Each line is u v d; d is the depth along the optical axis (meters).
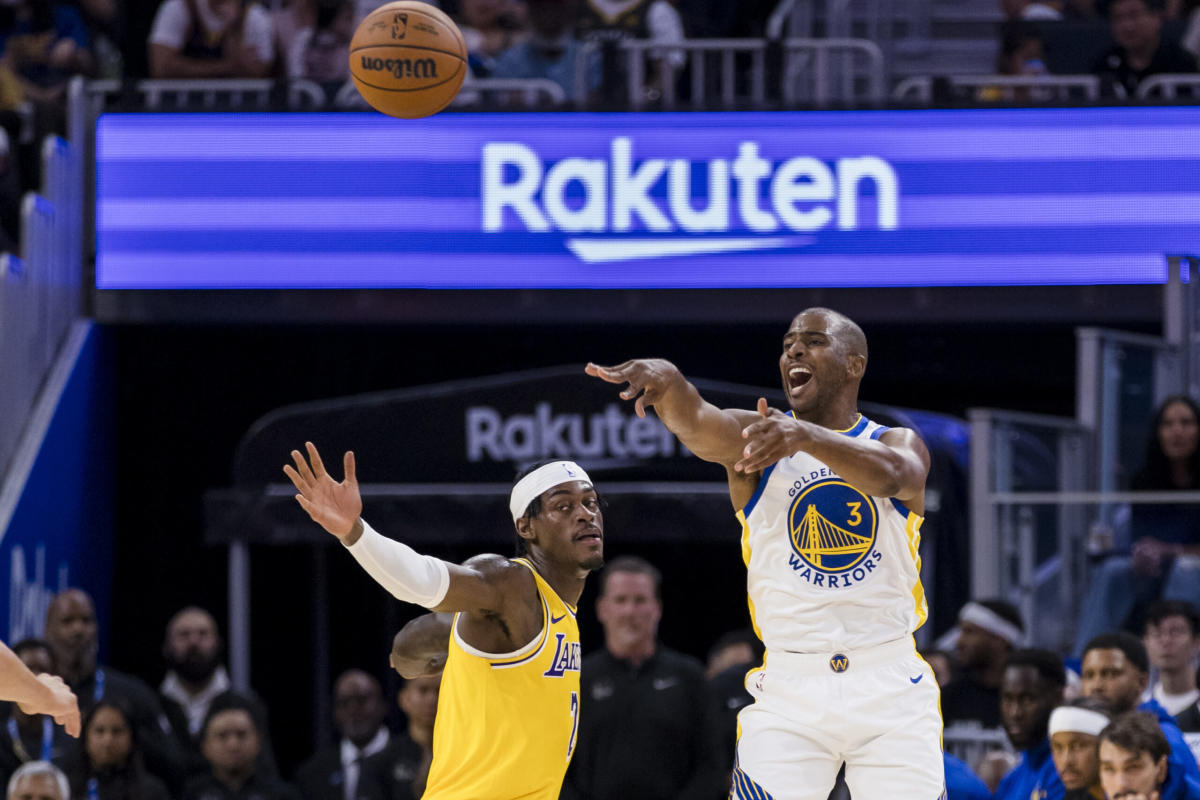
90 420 33.09
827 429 14.12
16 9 36.81
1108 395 26.53
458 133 32.06
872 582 14.64
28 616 29.12
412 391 28.44
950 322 33.09
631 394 13.71
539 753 14.48
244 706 24.11
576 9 34.66
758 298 32.22
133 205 32.22
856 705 14.52
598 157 31.97
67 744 23.47
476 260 32.06
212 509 27.97
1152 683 22.61
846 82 33.47
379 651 36.53
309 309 32.47
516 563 14.41
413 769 23.69
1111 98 31.48
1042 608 23.91
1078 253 31.45
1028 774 19.75
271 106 32.09
